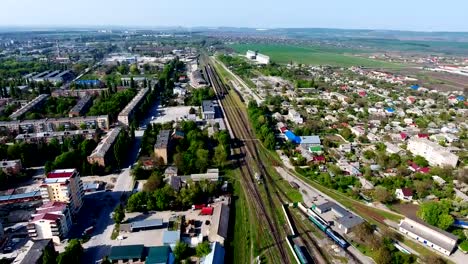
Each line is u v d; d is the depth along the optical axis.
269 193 139.25
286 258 101.00
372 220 120.25
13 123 196.38
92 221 117.50
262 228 115.69
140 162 157.62
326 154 176.00
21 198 128.75
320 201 133.00
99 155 152.00
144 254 98.94
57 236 104.69
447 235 103.38
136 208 122.88
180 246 99.44
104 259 94.50
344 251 103.44
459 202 128.25
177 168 153.38
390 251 99.56
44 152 167.50
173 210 125.31
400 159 164.75
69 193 115.94
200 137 183.38
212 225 112.44
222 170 159.12
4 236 107.62
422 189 134.00
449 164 156.00
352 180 144.25
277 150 183.62
